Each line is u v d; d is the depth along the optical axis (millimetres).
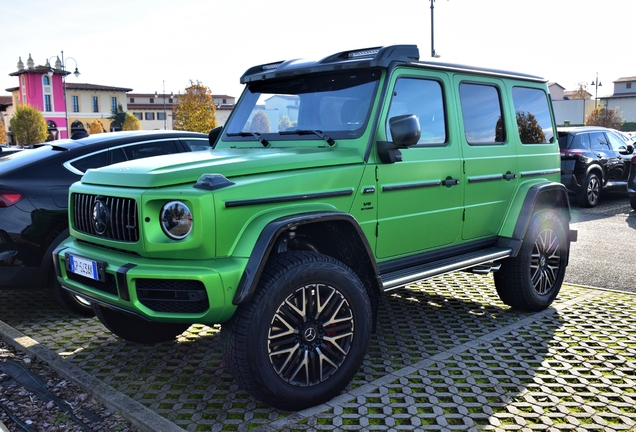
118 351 4539
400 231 4195
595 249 8148
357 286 3605
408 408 3484
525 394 3668
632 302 5660
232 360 3229
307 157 3713
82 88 83875
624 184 13445
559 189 5539
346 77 4227
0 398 3729
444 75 4594
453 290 6191
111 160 5844
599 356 4262
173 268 3189
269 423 3338
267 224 3311
